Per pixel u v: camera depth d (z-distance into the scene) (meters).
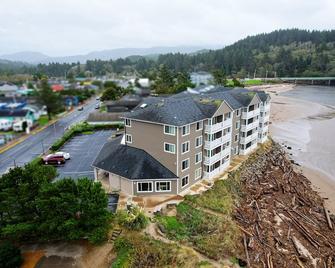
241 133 60.06
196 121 43.06
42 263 29.78
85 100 145.50
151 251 30.03
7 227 28.81
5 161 58.34
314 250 36.94
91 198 30.31
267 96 69.31
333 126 102.25
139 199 40.69
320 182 59.53
